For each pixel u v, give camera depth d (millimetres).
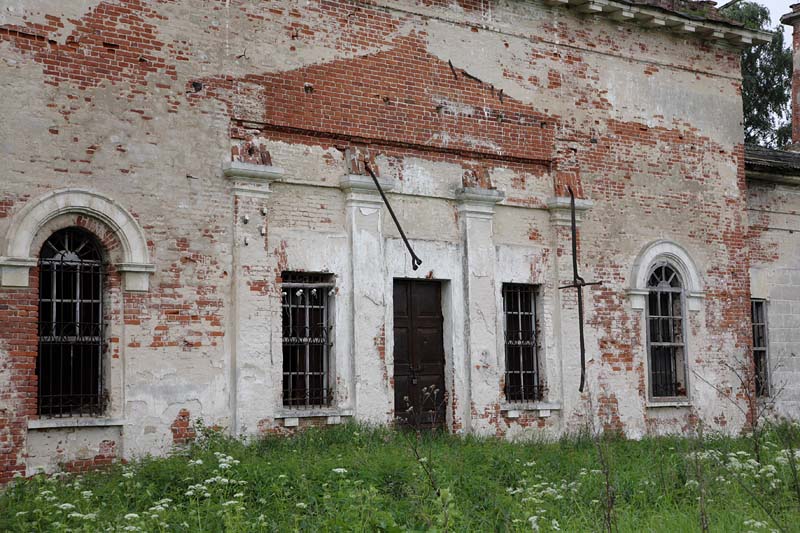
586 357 16828
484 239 15930
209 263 13234
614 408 17078
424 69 15562
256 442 13016
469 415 15422
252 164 13570
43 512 9516
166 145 12992
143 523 8477
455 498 10297
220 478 9852
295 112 14148
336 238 14477
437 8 15797
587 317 16984
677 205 18500
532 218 16703
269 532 9047
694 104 19031
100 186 12398
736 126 19656
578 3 17234
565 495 10859
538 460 12781
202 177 13273
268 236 13789
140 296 12617
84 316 12375
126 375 12398
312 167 14336
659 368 18250
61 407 12031
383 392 14586
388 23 15234
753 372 19062
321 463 11312
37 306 11844
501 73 16453
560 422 16453
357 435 13430
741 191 19547
